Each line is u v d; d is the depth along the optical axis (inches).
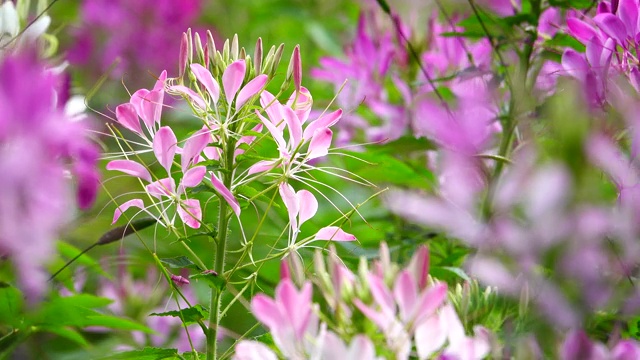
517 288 46.2
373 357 45.5
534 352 46.5
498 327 49.6
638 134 48.3
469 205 48.2
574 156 44.5
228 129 51.9
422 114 49.4
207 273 51.1
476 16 59.1
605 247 46.5
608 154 46.8
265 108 51.8
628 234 46.8
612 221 45.8
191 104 52.0
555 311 45.6
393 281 47.1
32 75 49.1
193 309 51.8
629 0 51.8
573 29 52.7
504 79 59.0
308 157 51.8
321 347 46.2
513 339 47.1
